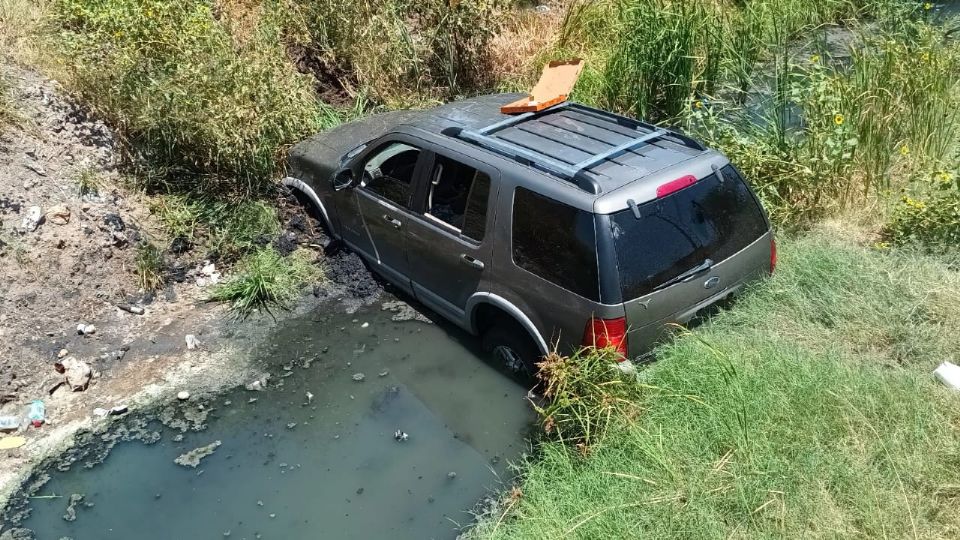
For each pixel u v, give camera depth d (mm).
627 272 4840
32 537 4824
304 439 5504
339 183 6609
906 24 9914
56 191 6840
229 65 7590
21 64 7543
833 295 5844
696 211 5164
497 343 5863
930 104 8039
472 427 5562
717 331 5434
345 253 7207
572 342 5098
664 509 4305
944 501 4207
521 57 10414
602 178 5043
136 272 6863
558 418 4980
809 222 7094
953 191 6703
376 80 9297
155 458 5363
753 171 7246
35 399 5805
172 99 7254
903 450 4453
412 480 5164
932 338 5465
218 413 5734
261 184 7707
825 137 7430
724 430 4652
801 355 5227
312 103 8516
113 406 5781
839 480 4305
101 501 5059
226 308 6770
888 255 6434
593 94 9602
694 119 8617
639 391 4961
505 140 5676
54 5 8188
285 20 9188
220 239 7234
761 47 10523
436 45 9727
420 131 6109
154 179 7504
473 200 5590
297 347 6352
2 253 6305
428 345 6324
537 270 5180
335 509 4969
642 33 9172
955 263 6242
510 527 4621
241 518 4922
